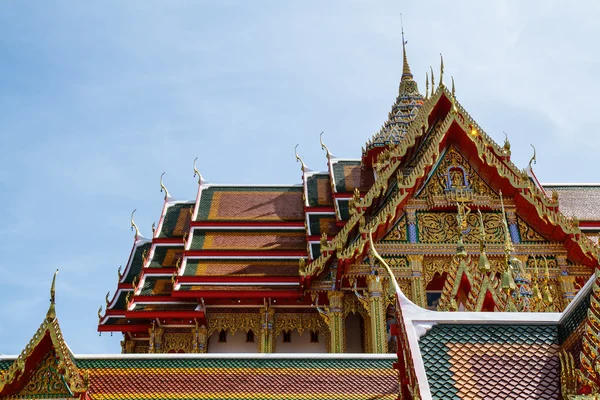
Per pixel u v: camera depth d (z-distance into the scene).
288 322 31.39
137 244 39.03
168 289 32.88
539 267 28.72
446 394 12.46
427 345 13.38
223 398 18.84
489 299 20.20
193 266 32.84
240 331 32.19
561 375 12.52
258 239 35.19
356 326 31.30
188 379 19.50
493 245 28.92
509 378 12.84
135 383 19.25
